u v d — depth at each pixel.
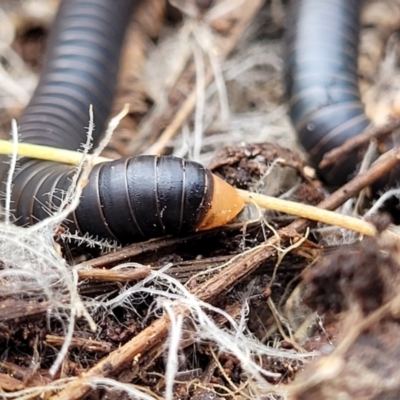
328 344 0.08
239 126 0.13
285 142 0.12
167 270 0.09
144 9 0.14
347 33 0.12
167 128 0.12
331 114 0.11
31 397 0.08
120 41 0.13
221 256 0.09
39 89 0.12
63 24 0.12
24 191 0.10
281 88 0.13
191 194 0.09
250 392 0.09
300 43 0.12
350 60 0.12
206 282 0.09
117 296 0.09
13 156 0.09
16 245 0.09
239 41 0.14
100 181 0.09
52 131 0.11
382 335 0.08
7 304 0.08
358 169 0.11
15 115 0.13
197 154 0.12
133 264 0.09
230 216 0.09
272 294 0.10
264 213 0.10
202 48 0.13
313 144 0.11
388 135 0.10
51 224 0.09
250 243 0.10
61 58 0.12
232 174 0.10
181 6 0.14
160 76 0.13
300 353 0.09
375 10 0.14
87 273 0.09
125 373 0.08
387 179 0.10
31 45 0.14
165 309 0.09
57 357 0.08
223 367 0.09
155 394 0.09
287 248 0.09
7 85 0.13
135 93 0.13
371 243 0.09
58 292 0.09
